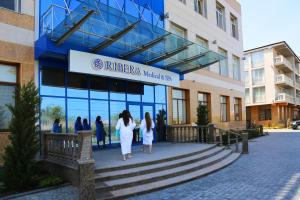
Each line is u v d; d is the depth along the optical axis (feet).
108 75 40.29
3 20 34.04
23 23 35.76
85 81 43.47
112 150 43.21
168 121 59.62
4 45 33.83
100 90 45.73
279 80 151.33
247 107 166.30
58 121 38.45
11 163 27.53
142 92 53.93
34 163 28.73
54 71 39.14
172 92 62.44
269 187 26.96
